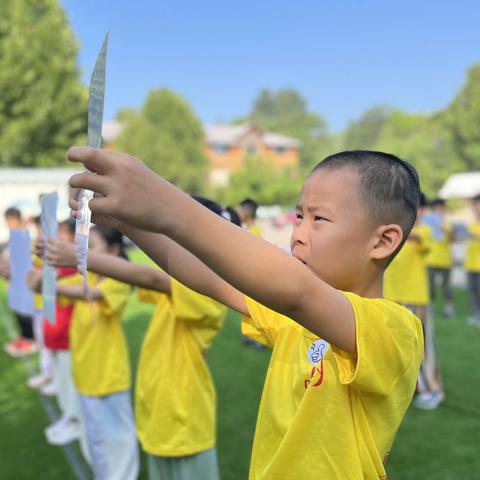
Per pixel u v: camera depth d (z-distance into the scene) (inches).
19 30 824.9
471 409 168.7
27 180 611.2
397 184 38.6
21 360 229.5
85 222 34.1
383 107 2758.4
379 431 40.9
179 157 1537.9
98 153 27.0
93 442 115.5
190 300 84.9
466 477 125.6
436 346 243.0
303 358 44.8
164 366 91.1
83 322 115.1
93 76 31.9
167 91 1637.6
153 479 93.8
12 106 829.8
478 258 286.8
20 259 123.6
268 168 1523.1
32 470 131.1
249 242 29.9
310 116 2859.3
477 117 1601.9
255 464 47.6
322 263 38.3
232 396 180.9
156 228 28.0
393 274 178.7
